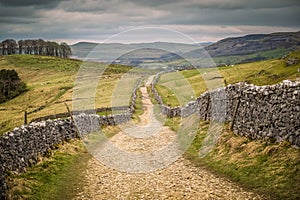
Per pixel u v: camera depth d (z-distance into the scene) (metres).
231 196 11.44
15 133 14.16
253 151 14.70
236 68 75.12
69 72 152.75
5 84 97.31
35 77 142.38
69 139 21.80
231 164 14.52
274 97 15.09
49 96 87.12
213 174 14.23
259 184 11.89
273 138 14.73
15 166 13.34
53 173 14.62
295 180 11.11
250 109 17.25
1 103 90.56
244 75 57.28
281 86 14.71
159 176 14.63
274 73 47.00
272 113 15.09
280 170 12.06
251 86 17.77
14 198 10.85
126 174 15.06
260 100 16.36
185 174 14.66
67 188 13.19
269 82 41.81
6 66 166.00
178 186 13.07
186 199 11.59
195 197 11.70
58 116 37.25
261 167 12.97
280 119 14.40
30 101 86.31
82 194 12.56
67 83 105.94
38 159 15.81
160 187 13.12
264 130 15.59
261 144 14.95
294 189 10.69
